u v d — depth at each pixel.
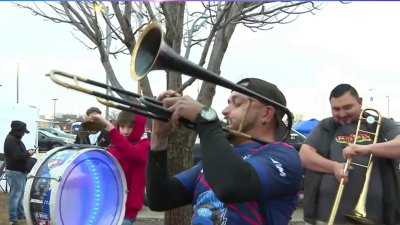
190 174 2.22
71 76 1.79
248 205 1.84
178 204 2.20
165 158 2.12
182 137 4.55
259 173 1.74
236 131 1.95
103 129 4.10
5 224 8.14
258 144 1.97
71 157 3.30
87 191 3.36
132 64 1.78
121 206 3.58
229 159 1.67
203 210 1.92
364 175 3.16
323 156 3.37
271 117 2.00
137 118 4.32
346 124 3.36
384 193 3.12
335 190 3.22
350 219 3.10
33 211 3.27
